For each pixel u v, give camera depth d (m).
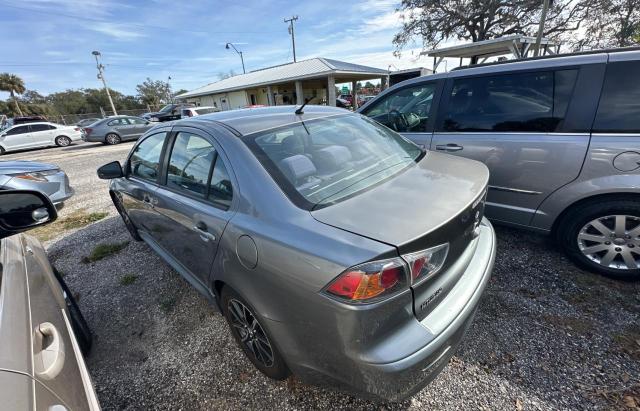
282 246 1.30
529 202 2.57
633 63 2.11
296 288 1.27
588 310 2.07
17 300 1.09
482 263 1.67
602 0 15.81
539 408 1.51
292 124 1.97
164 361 2.02
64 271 3.25
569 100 2.31
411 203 1.40
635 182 2.08
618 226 2.23
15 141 14.73
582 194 2.29
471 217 1.50
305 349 1.35
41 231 4.36
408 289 1.18
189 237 1.96
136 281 2.92
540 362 1.74
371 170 1.76
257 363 1.80
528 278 2.42
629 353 1.74
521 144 2.51
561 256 2.65
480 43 11.09
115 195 3.47
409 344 1.20
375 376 1.19
